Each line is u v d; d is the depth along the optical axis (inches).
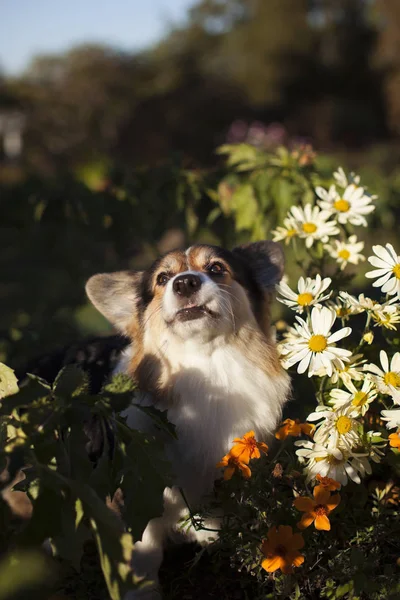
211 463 47.2
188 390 47.4
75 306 86.7
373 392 42.9
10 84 394.3
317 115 499.2
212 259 49.4
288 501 43.0
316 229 50.6
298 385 53.4
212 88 478.9
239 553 42.6
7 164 365.1
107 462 41.0
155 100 430.6
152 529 46.7
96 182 65.8
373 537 43.1
